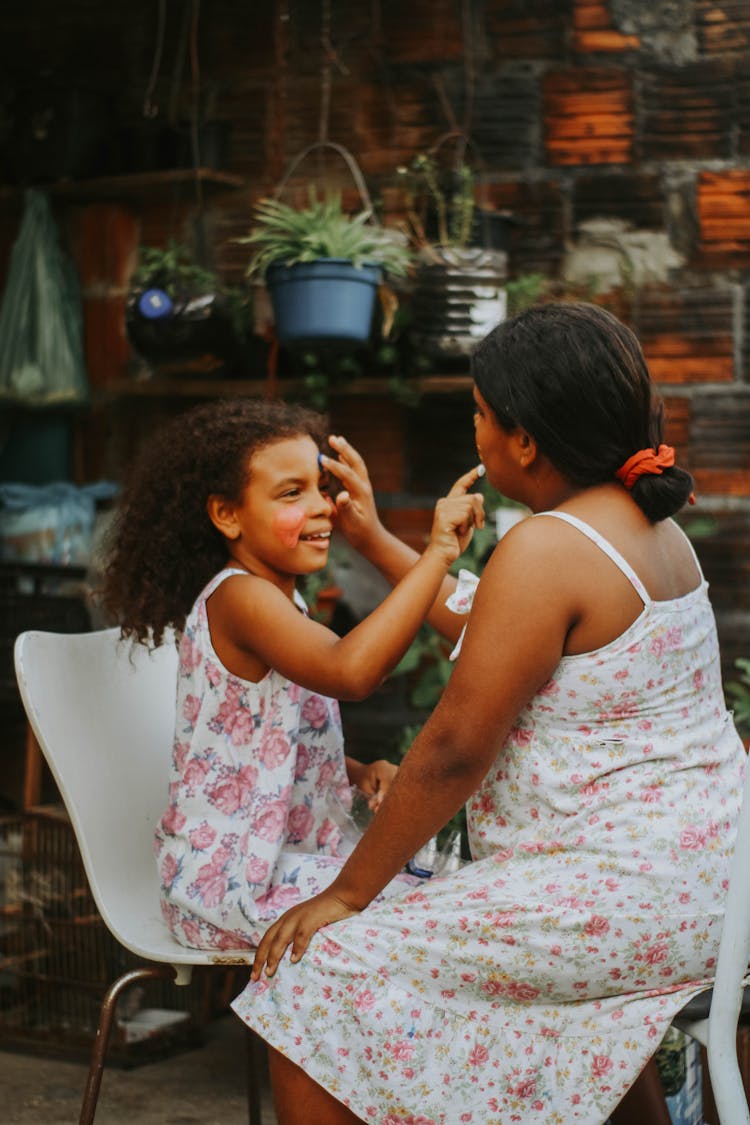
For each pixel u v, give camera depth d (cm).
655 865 168
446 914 172
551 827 173
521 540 171
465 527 195
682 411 357
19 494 377
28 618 355
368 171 373
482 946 170
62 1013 305
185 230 385
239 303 360
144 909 208
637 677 171
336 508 213
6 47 402
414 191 362
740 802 178
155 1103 273
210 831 196
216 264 383
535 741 174
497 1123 170
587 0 358
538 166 363
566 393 173
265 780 196
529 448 179
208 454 199
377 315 346
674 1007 169
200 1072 290
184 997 308
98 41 392
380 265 333
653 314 358
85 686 215
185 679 200
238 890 191
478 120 366
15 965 306
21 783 386
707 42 353
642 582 172
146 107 377
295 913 180
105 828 209
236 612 192
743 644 352
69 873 303
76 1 393
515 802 176
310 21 375
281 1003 175
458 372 349
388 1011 170
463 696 169
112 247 388
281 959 178
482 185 367
